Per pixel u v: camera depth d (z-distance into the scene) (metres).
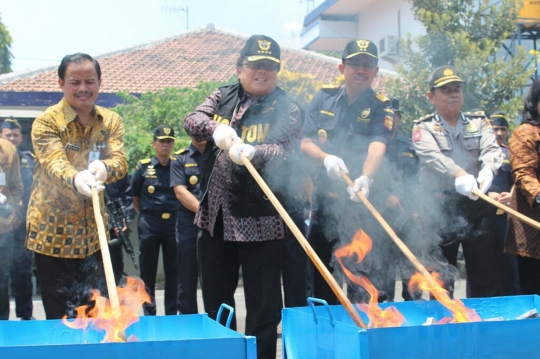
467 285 4.50
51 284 3.67
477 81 10.26
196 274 5.68
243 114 3.64
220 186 3.57
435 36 10.48
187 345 2.24
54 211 3.63
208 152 3.69
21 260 6.17
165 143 6.50
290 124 3.67
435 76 4.45
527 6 12.48
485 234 4.33
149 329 2.97
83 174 3.34
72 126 3.67
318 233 4.23
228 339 2.28
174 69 14.39
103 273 3.87
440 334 2.48
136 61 14.70
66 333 2.96
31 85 12.55
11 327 2.90
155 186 6.49
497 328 2.54
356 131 4.19
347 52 4.21
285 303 4.70
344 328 2.52
